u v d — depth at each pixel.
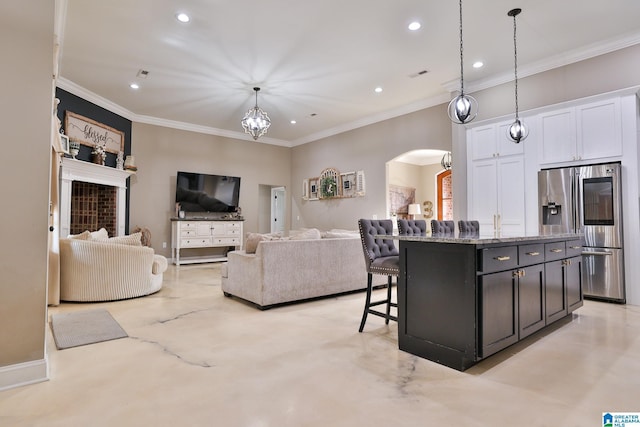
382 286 4.81
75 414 1.64
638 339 2.71
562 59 4.34
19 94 1.94
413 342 2.43
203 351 2.45
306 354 2.41
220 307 3.75
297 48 4.25
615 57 3.97
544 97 4.50
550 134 4.39
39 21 2.01
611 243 3.85
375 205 6.93
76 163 5.27
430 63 4.64
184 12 3.51
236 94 5.76
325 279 4.13
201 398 1.79
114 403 1.74
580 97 4.20
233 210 8.16
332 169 7.88
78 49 4.27
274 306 3.80
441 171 9.70
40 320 1.99
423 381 2.01
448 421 1.60
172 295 4.35
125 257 4.05
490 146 4.95
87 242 3.86
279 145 9.05
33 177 1.98
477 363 2.26
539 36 3.95
